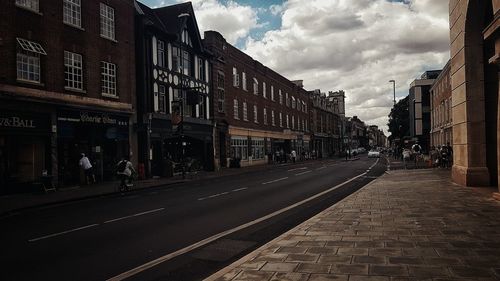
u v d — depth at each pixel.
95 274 6.13
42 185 18.39
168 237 8.65
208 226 9.82
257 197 15.43
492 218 8.92
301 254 6.37
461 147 16.66
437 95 52.84
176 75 31.78
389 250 6.42
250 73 48.88
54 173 20.36
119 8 25.92
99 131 23.89
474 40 15.45
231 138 42.12
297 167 39.62
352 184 20.19
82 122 22.38
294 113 67.38
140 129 27.19
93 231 9.46
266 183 21.66
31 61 19.55
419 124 72.94
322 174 27.92
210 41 38.72
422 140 72.50
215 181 24.67
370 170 31.92
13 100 18.34
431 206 10.94
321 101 87.56
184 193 17.78
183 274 6.12
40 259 7.03
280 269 5.63
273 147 56.00
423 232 7.66
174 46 31.83
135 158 26.66
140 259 6.95
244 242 8.13
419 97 73.06
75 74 22.25
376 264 5.69
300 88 71.38
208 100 37.31
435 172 25.23
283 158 54.94
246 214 11.50
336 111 105.00
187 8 33.72
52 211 13.39
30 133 19.17
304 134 72.31
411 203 11.66
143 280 5.85
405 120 91.06
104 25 24.70
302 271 5.50
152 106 28.41
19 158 18.89
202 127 35.38
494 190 14.09
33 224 10.73
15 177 18.55
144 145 27.44
